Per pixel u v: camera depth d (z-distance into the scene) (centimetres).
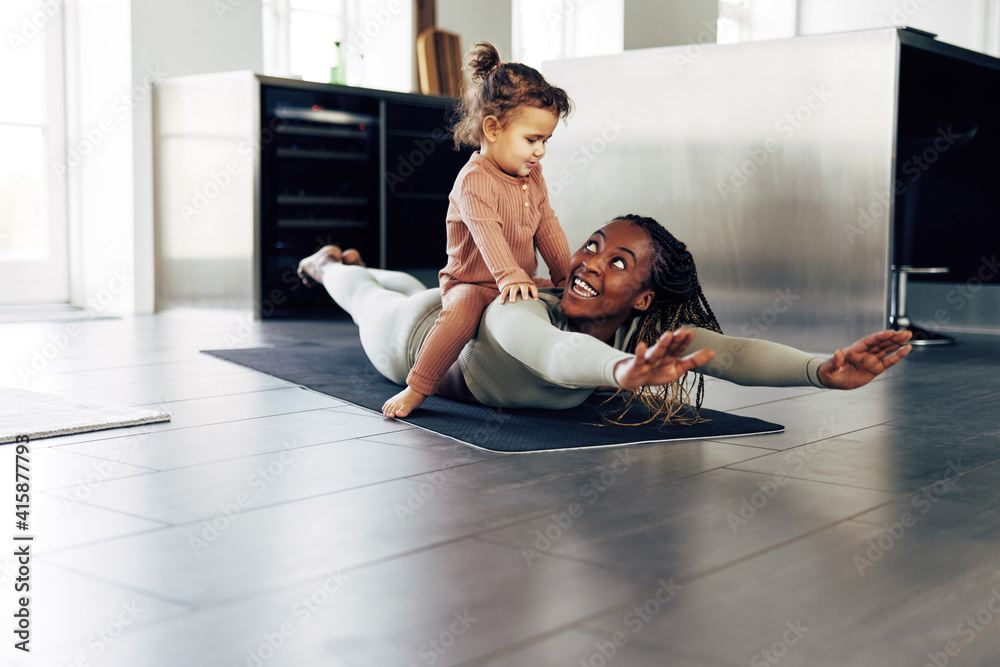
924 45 337
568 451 179
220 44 477
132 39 445
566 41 624
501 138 210
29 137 452
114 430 196
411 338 234
